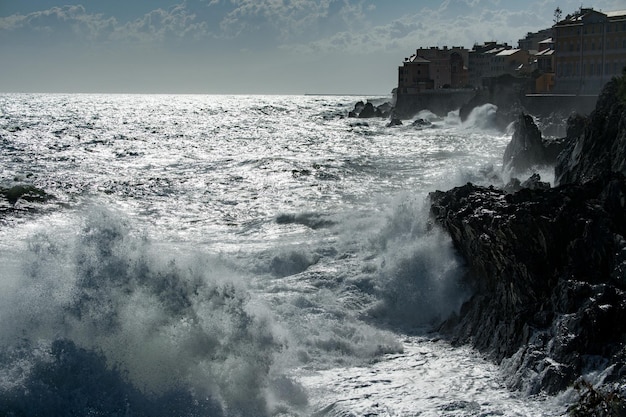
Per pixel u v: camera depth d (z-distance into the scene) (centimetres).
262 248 2927
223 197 4791
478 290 2069
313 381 1641
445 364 1748
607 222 1920
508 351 1733
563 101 10094
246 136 11212
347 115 19050
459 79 17738
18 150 8288
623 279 1731
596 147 3362
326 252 2639
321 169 6078
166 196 4859
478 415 1432
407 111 15775
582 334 1574
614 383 1408
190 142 10006
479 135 10712
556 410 1429
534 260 1847
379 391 1580
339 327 1961
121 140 10306
